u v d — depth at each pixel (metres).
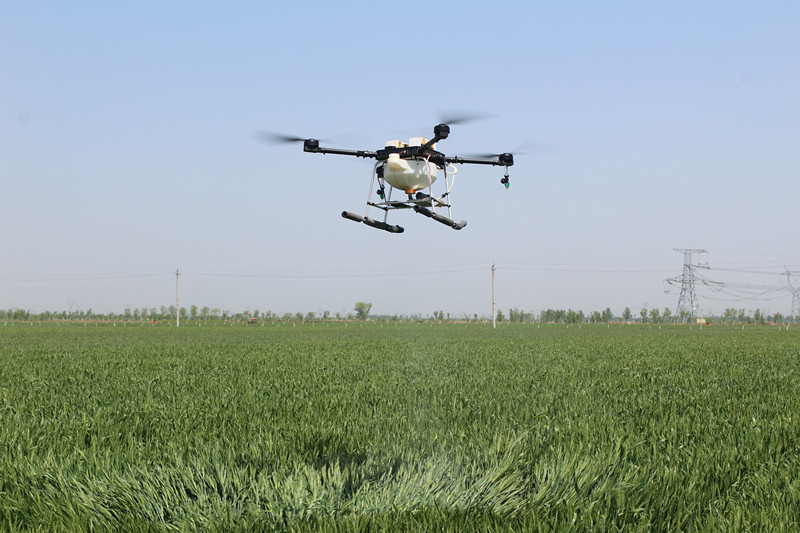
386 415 11.02
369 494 6.22
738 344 36.16
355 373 19.03
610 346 33.94
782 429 9.03
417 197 10.66
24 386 16.17
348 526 5.41
